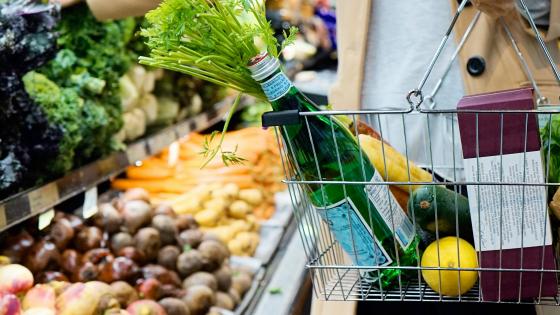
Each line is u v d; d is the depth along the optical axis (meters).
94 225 2.19
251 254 2.80
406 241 1.20
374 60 1.73
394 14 1.70
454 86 1.67
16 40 1.87
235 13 1.09
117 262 2.05
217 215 2.82
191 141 3.58
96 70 2.50
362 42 1.67
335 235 1.21
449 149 1.67
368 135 1.30
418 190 1.20
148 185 3.03
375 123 1.74
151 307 1.99
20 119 1.93
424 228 1.21
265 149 3.43
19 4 2.06
